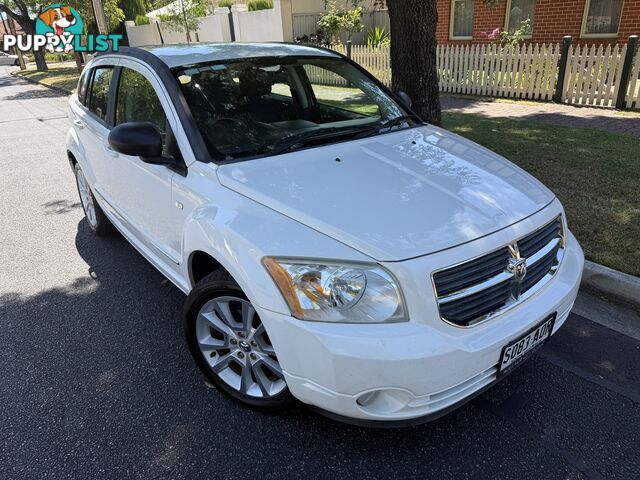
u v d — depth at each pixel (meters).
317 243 2.16
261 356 2.47
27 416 2.69
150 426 2.60
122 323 3.54
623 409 2.61
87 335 3.41
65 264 4.47
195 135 2.87
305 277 2.10
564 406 2.64
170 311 3.68
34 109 14.36
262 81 3.36
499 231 2.29
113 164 3.76
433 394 2.07
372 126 3.41
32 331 3.47
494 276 2.23
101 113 4.12
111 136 2.77
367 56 13.33
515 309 2.29
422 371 2.00
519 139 7.16
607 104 9.24
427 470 2.30
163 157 2.92
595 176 5.48
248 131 3.06
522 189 2.70
